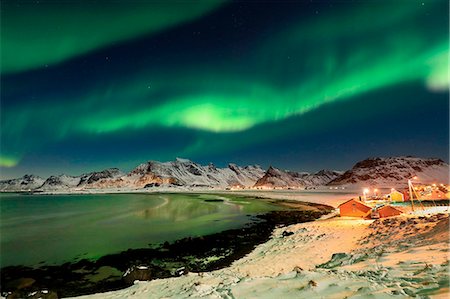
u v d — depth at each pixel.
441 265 6.44
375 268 7.74
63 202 101.06
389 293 5.11
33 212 63.78
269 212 54.75
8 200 118.56
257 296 6.30
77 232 35.41
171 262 21.31
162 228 36.97
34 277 19.03
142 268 17.70
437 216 15.88
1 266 21.59
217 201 89.12
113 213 57.47
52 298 14.68
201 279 11.34
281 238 25.89
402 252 9.77
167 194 151.38
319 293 5.86
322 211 54.31
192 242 27.81
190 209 63.59
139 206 75.31
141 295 10.23
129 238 30.83
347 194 111.06
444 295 4.57
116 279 18.11
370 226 21.27
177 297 7.71
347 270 8.22
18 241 30.53
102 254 24.50
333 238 20.48
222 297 6.72
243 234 31.39
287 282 6.96
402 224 16.70
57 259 23.31
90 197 137.50
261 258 18.92
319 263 14.52
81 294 15.78
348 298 5.25
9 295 15.84
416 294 4.89
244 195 124.75
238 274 14.45
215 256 22.33
